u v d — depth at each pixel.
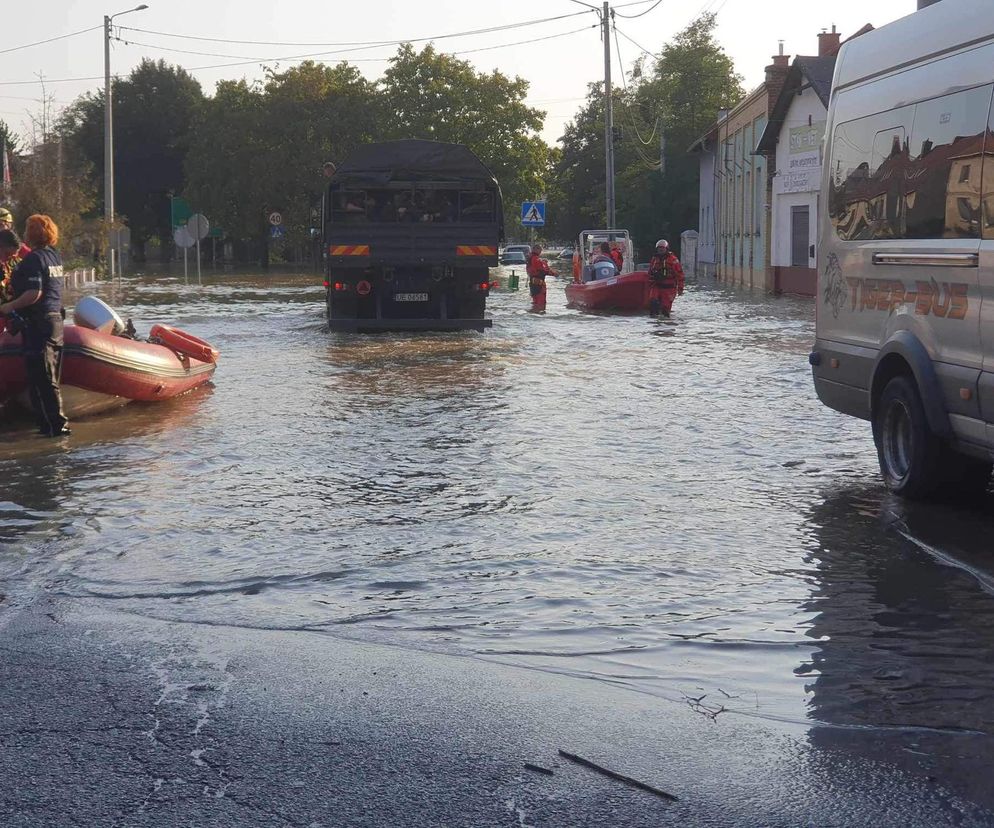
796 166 41.50
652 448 10.31
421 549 6.92
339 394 14.07
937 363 7.91
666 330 24.20
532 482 8.84
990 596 6.00
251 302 35.22
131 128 91.75
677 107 95.94
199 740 4.19
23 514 7.88
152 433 11.23
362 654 5.12
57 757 4.05
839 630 5.46
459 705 4.52
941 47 8.11
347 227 23.28
